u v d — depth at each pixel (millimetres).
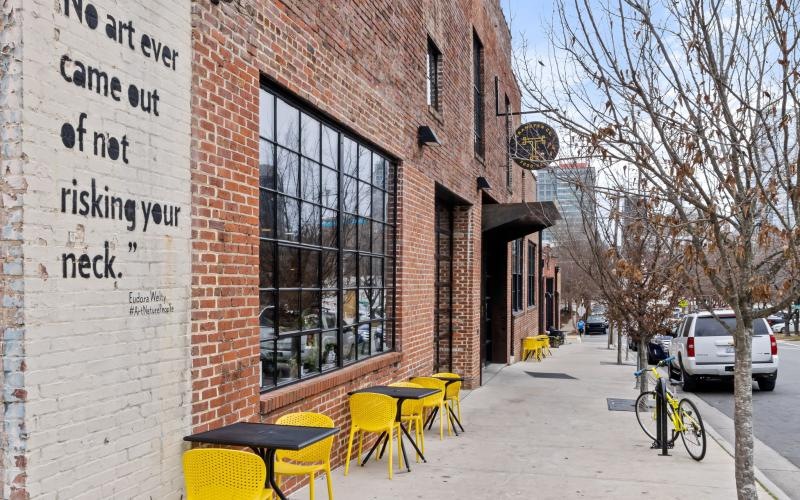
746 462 5543
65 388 3551
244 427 4910
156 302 4336
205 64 4926
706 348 15602
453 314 14430
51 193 3490
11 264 3312
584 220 10836
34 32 3400
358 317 8406
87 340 3721
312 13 6750
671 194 5652
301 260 6789
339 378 7344
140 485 4141
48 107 3482
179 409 4562
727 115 5434
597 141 6344
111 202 3938
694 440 8266
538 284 32188
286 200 6457
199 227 4809
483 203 17812
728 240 5812
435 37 11531
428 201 11039
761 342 15406
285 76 6152
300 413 5707
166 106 4480
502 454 8305
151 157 4316
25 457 3285
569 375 17781
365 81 8234
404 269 9703
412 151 10148
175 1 4605
